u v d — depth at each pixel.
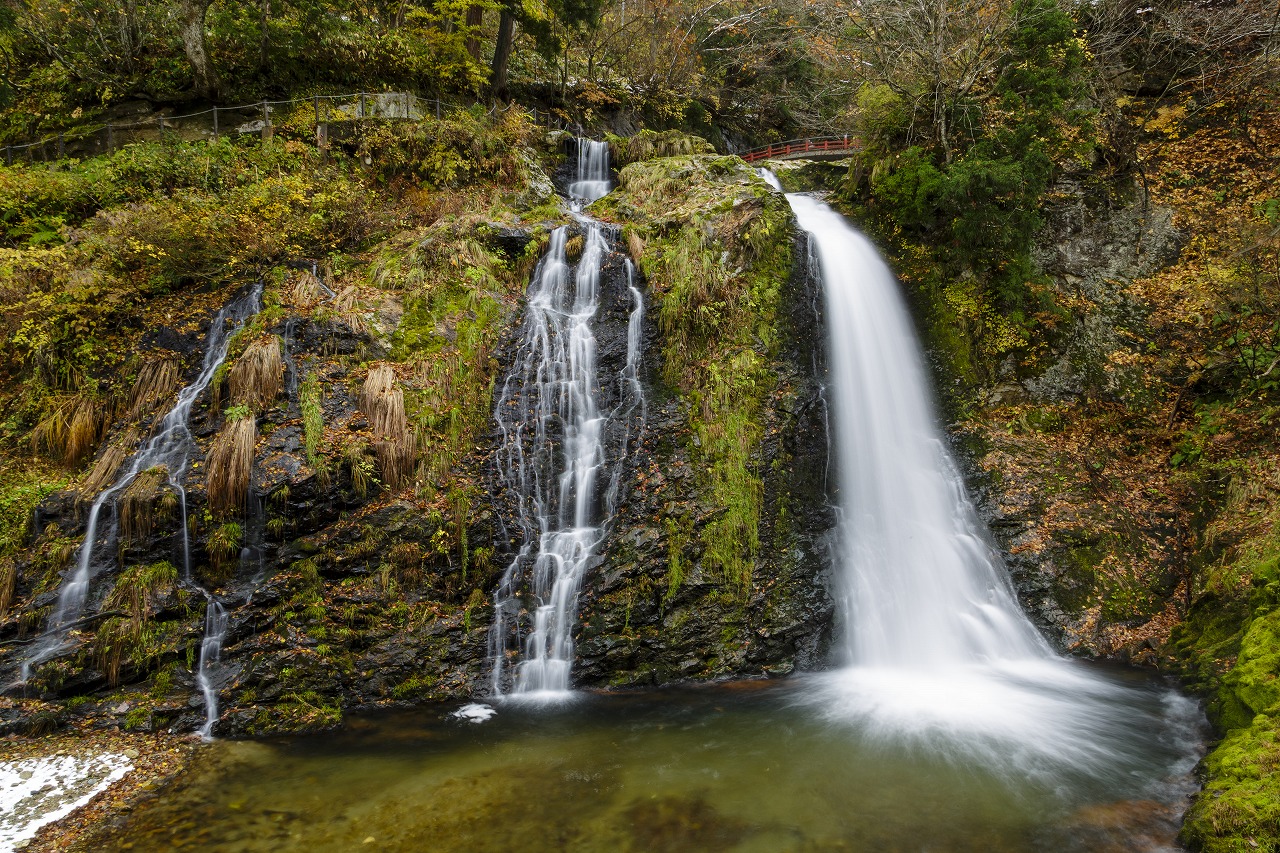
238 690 8.02
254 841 5.79
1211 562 9.97
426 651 8.88
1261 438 11.11
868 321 13.69
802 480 10.98
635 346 11.89
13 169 13.84
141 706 7.77
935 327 14.06
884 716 8.13
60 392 10.91
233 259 12.07
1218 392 12.45
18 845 5.73
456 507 9.78
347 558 9.11
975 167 13.04
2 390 11.19
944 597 10.50
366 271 12.51
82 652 7.95
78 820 6.09
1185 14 16.75
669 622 9.38
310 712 8.02
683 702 8.59
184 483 9.03
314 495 9.25
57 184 13.37
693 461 10.52
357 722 8.06
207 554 8.80
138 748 7.30
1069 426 12.84
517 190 15.85
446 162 15.67
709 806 6.30
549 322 12.19
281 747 7.48
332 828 5.97
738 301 12.23
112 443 9.91
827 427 11.76
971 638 10.05
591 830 5.94
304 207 13.40
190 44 15.94
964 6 15.67
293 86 17.77
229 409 9.61
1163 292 13.38
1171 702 8.30
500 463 10.48
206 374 10.45
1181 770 6.79
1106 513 11.14
